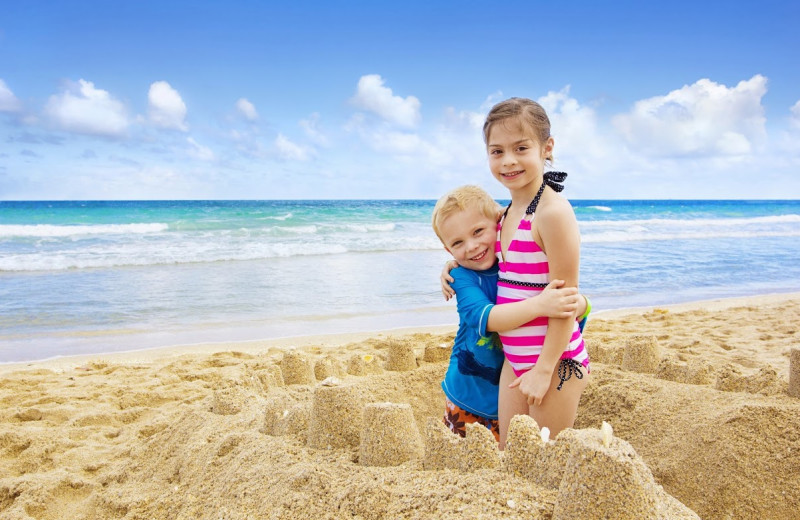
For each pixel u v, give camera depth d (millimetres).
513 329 2627
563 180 2725
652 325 8008
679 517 1830
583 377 2705
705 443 3027
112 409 5137
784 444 2875
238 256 14859
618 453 1676
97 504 3232
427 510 1949
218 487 2781
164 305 9555
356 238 19125
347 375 4914
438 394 4168
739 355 6082
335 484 2277
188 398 5273
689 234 24000
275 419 3178
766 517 2672
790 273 13859
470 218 2832
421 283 11727
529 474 2072
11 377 6062
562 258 2545
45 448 4250
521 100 2727
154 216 26234
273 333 7973
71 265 13016
